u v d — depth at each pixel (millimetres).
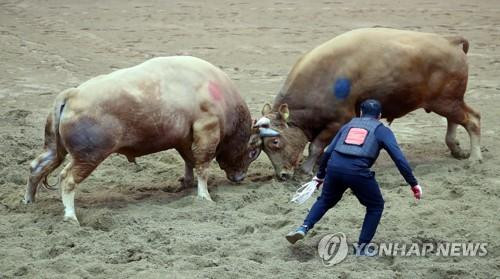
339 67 15211
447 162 16250
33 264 10930
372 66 15211
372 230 11289
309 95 15266
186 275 10484
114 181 15523
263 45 32031
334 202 11414
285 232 12203
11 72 27250
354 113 15438
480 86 24312
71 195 12953
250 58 29609
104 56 30266
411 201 13586
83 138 12891
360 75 15211
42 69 27859
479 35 33125
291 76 15516
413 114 21188
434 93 15797
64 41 33562
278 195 14312
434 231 12203
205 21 38281
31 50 31484
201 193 14102
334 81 15180
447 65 15711
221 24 37344
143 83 13414
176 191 14969
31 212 13477
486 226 12289
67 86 25188
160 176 15961
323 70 15242
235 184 15273
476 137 16266
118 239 12016
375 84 15250
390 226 12438
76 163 13008
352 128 11305
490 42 31688
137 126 13281
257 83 25453
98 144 12977
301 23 36969
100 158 13062
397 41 15461
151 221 12914
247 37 33844
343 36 15547
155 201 14203
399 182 14812
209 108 13977
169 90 13609
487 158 16516
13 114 21156
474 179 14688
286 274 10547
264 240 12000
